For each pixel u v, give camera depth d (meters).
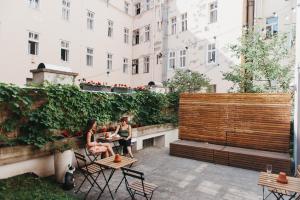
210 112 9.74
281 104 8.23
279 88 11.93
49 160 6.79
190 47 20.53
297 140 7.36
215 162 8.58
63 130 7.54
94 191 5.86
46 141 6.65
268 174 4.97
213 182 6.67
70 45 19.05
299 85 7.42
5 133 6.21
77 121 7.94
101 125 9.05
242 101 8.99
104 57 22.31
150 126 11.10
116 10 23.62
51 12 17.50
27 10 15.91
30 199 5.01
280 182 4.57
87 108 8.34
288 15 15.77
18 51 15.41
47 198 5.10
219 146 9.16
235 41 17.53
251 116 8.78
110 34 23.33
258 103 8.66
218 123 9.53
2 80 14.57
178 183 6.57
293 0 15.50
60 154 6.25
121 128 8.76
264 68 12.04
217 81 18.59
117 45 23.84
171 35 22.23
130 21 25.67
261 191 6.06
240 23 17.30
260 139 8.58
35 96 6.71
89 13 20.98
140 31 25.11
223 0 18.28
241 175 7.29
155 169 7.80
